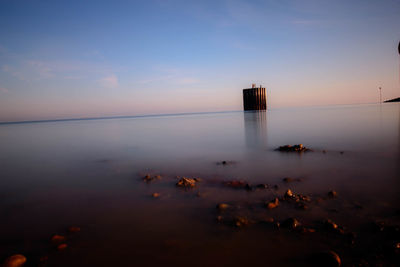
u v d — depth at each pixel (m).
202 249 2.32
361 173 4.47
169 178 5.02
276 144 8.91
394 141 7.59
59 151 10.17
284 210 3.09
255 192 3.86
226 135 13.22
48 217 3.27
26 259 2.29
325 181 4.16
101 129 26.77
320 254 2.05
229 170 5.45
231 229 2.68
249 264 2.07
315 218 2.82
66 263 2.20
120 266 2.11
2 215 3.39
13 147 12.52
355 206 3.06
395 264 1.96
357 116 23.27
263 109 78.69
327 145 7.76
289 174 4.79
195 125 25.23
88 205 3.66
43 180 5.39
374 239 2.31
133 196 3.98
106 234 2.71
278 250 2.25
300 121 20.86
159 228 2.79
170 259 2.18
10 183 5.19
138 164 6.70
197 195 3.85
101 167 6.55
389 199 3.20
